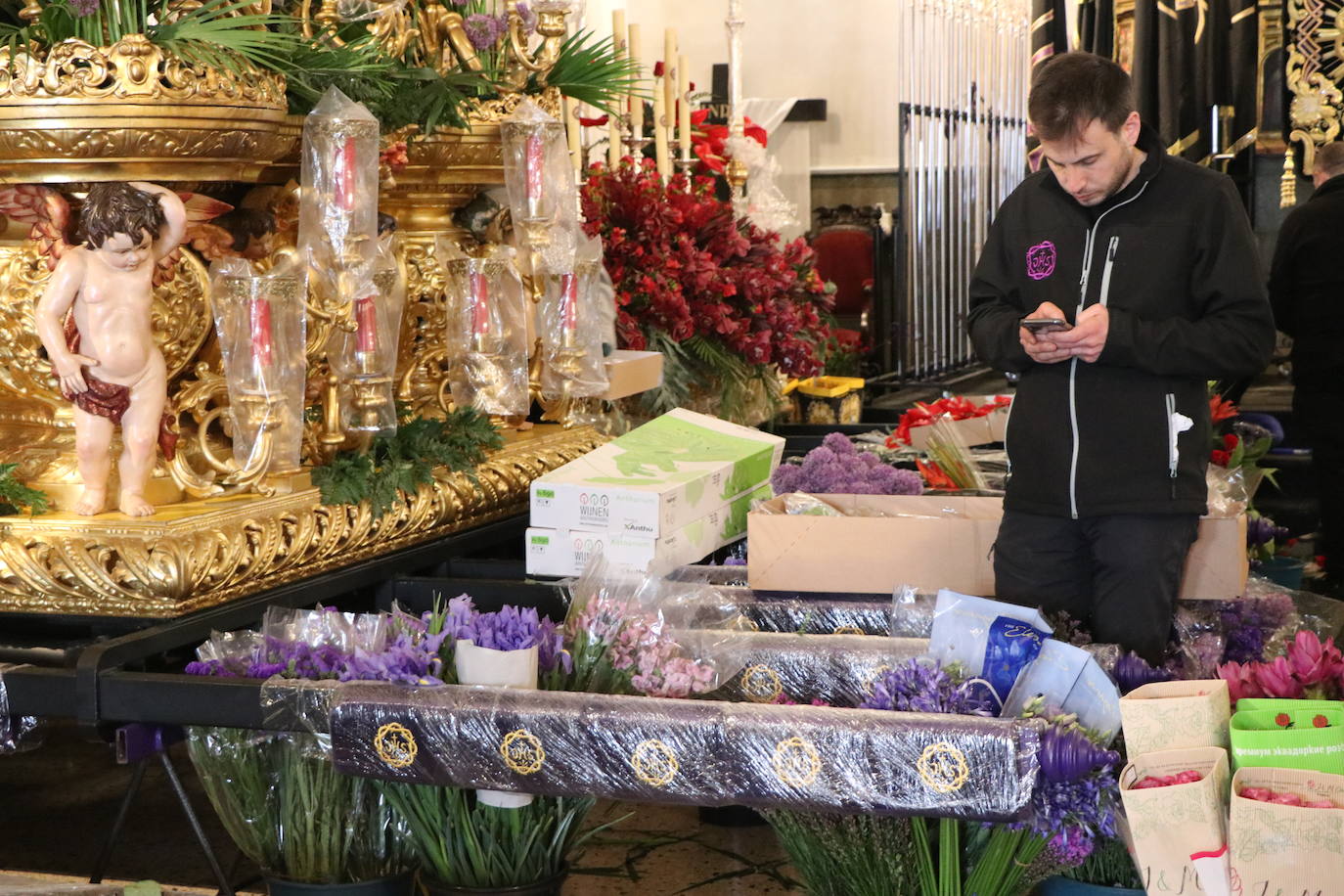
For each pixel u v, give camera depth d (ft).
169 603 7.80
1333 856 5.51
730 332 14.96
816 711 6.28
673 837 9.43
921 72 25.81
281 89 8.53
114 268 7.90
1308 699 6.66
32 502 8.16
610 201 14.62
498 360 10.71
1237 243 7.61
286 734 6.91
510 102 11.25
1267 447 13.30
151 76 7.59
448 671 7.30
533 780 6.49
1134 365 7.55
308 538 8.73
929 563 9.04
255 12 8.93
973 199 27.12
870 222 29.99
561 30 11.23
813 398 19.36
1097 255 7.88
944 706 6.47
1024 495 8.17
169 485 8.54
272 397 8.48
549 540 9.91
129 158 7.82
